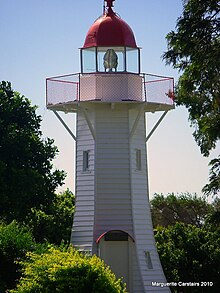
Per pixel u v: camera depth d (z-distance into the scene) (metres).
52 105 42.41
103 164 41.69
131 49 42.34
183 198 92.50
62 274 29.12
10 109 51.41
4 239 35.75
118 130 41.91
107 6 43.31
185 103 39.81
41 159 51.28
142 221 41.81
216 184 39.47
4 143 49.81
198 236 52.81
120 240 40.84
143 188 42.34
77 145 42.66
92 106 42.00
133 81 41.88
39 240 53.50
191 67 37.97
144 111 43.16
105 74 41.75
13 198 48.66
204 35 37.72
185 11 38.19
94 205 41.31
